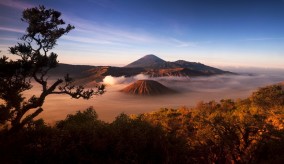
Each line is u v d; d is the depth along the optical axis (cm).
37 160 1410
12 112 1470
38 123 1794
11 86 1409
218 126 2873
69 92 1591
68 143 1574
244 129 2748
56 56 1588
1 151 1365
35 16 1541
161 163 1584
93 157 1509
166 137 1800
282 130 2827
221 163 2792
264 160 2484
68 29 1633
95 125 1800
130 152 1539
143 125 1862
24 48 1499
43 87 1548
